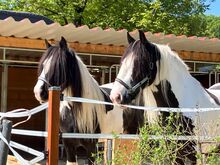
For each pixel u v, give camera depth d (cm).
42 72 487
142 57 430
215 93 514
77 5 1844
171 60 448
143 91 445
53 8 1833
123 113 518
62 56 486
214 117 465
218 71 1007
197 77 1065
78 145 495
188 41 836
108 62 939
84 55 895
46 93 480
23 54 890
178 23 1919
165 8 1983
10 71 1117
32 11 1806
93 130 497
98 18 1866
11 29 744
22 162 355
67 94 489
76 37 812
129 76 428
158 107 430
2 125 358
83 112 488
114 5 1856
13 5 1844
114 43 870
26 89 1137
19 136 1119
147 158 330
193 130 428
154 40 832
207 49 934
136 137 395
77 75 489
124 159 329
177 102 447
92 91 500
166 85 443
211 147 378
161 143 333
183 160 423
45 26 718
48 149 329
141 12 1817
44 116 1136
